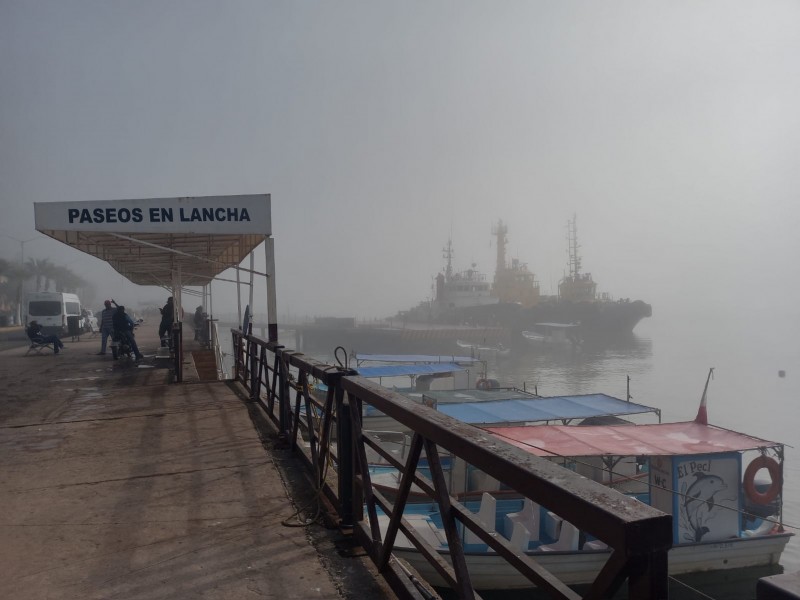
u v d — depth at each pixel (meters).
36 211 9.51
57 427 7.83
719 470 12.51
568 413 17.53
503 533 13.71
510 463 1.98
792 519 17.12
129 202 9.71
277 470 5.68
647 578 1.46
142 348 22.59
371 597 3.23
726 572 12.38
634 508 1.54
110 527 4.31
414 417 2.81
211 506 4.71
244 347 12.40
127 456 6.28
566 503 1.68
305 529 4.21
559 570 11.47
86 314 45.91
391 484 14.28
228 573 3.53
